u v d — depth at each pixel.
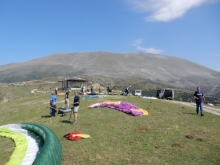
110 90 57.38
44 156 11.47
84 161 13.37
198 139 17.28
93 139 17.39
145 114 26.36
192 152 14.84
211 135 18.48
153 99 41.56
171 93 50.28
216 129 20.28
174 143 16.22
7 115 35.41
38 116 30.27
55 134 17.92
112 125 21.77
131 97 44.12
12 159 13.59
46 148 12.58
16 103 51.12
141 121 23.30
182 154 14.52
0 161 14.30
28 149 15.62
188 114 26.89
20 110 38.41
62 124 22.94
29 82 196.12
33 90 155.25
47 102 44.44
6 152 15.97
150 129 20.11
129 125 21.69
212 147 15.77
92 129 20.39
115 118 24.83
